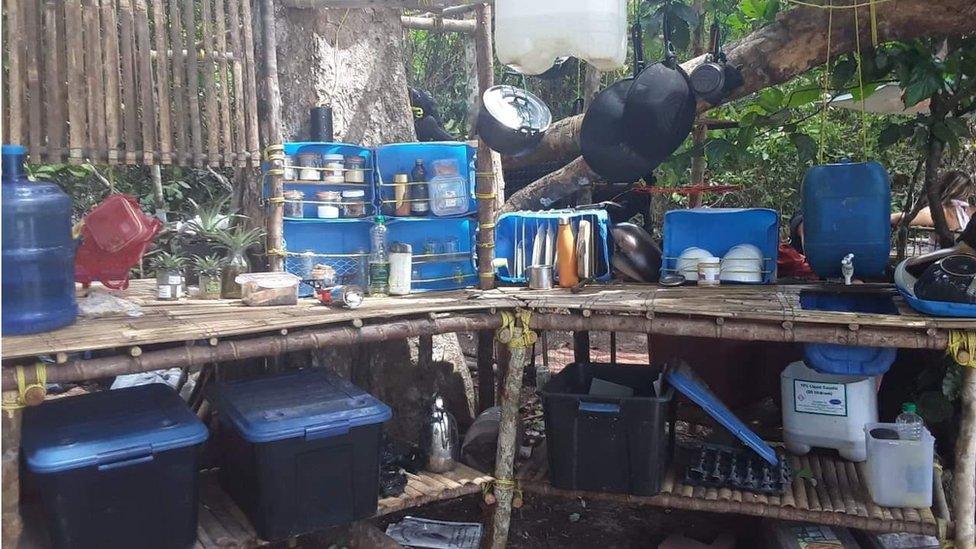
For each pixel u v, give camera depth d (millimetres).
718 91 3070
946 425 3217
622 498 2732
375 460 2506
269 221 3100
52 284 2225
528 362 4496
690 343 3646
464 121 6793
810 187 3041
